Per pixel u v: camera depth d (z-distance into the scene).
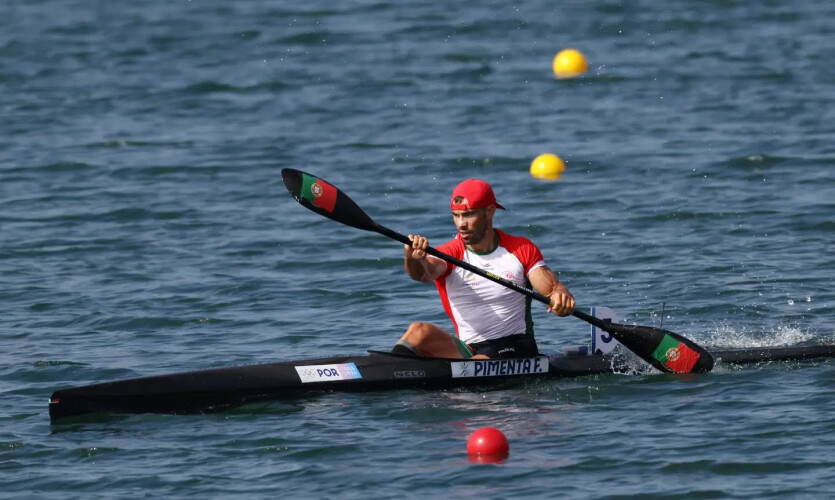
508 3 133.25
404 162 76.12
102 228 61.78
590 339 42.53
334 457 30.22
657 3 131.75
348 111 91.50
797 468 28.42
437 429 32.44
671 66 104.31
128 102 95.44
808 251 54.09
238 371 35.75
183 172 74.69
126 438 32.28
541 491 27.44
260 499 27.45
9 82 102.88
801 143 77.19
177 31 122.88
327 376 36.22
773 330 42.97
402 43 115.56
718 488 27.36
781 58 105.75
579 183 69.81
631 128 83.69
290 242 58.53
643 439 30.91
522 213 63.41
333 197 37.28
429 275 36.88
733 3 130.62
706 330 43.22
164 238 59.72
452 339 37.81
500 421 33.03
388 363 36.94
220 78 103.25
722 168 71.81
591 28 120.94
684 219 60.94
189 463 30.09
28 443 31.86
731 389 35.69
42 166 76.19
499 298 37.69
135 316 46.22
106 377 38.22
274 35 119.81
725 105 89.81
